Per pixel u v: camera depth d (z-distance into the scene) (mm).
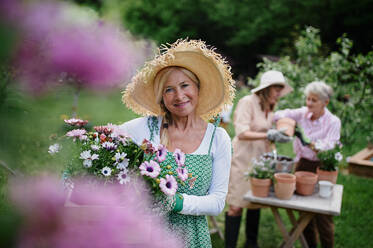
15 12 280
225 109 1709
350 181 4961
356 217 3973
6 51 279
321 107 3012
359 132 6379
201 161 1614
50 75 291
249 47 15766
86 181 1012
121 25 321
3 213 310
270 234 3691
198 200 1540
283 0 13922
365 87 6078
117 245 380
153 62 1479
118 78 307
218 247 1992
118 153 1219
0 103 297
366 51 13305
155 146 1423
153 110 1713
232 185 3113
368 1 12461
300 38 6715
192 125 1704
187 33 15328
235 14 15156
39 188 328
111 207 410
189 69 1604
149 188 1178
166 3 14594
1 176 322
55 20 289
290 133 2900
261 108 3164
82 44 295
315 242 3068
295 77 5875
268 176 2727
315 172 3123
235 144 3193
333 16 13500
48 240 322
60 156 845
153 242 530
